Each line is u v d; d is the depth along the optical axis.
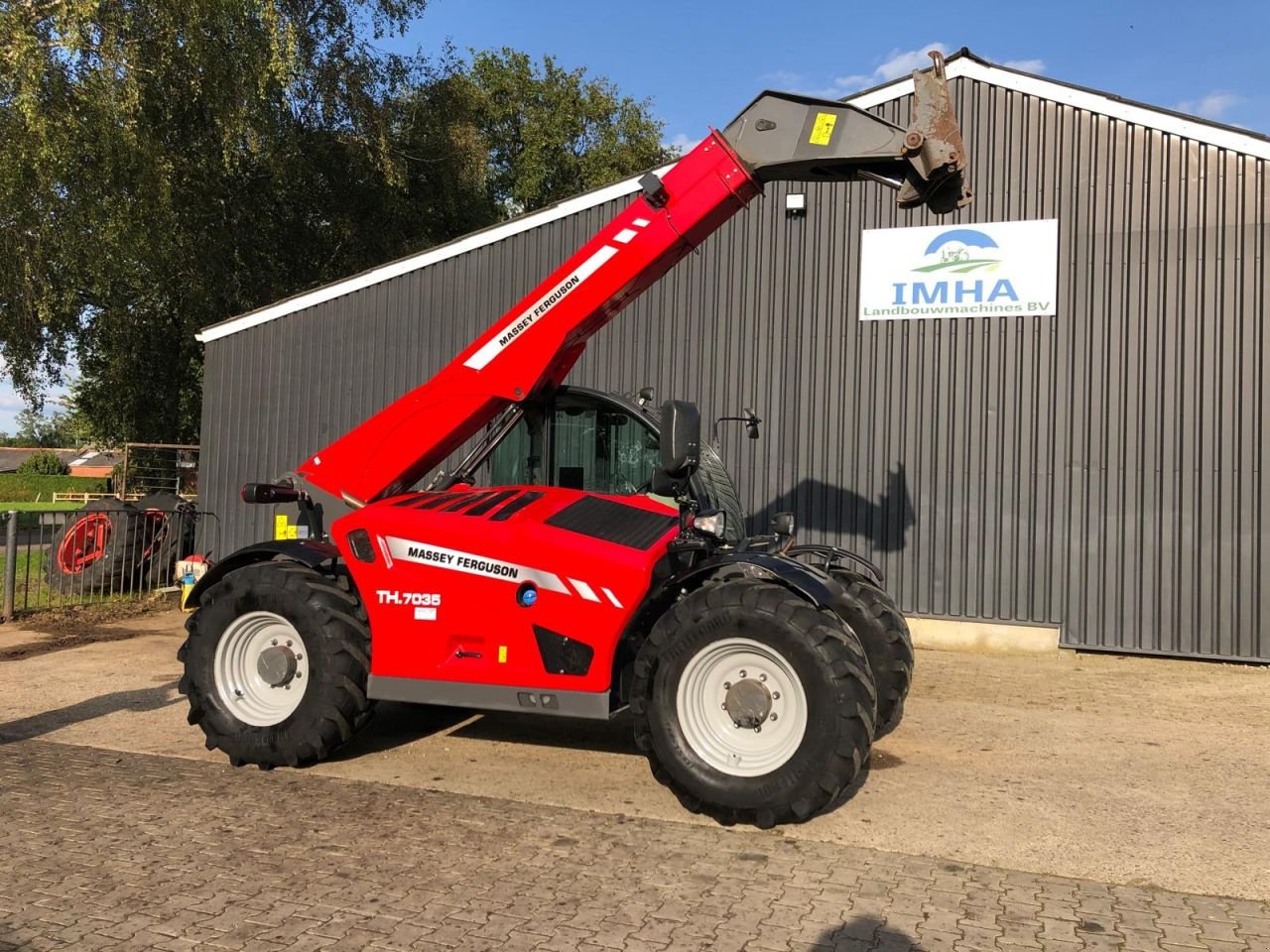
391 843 4.00
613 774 5.04
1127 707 6.63
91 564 11.41
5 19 13.55
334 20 20.44
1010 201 8.87
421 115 23.33
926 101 4.81
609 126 32.50
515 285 10.62
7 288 15.77
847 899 3.49
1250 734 5.93
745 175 5.05
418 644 4.89
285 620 5.09
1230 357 8.25
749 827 4.26
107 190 15.35
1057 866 3.86
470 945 3.09
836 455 9.38
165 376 22.56
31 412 21.36
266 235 21.34
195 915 3.30
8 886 3.54
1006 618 8.80
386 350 11.12
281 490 5.85
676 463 4.47
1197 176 8.37
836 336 9.42
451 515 4.93
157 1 15.07
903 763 5.29
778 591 4.28
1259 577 8.10
